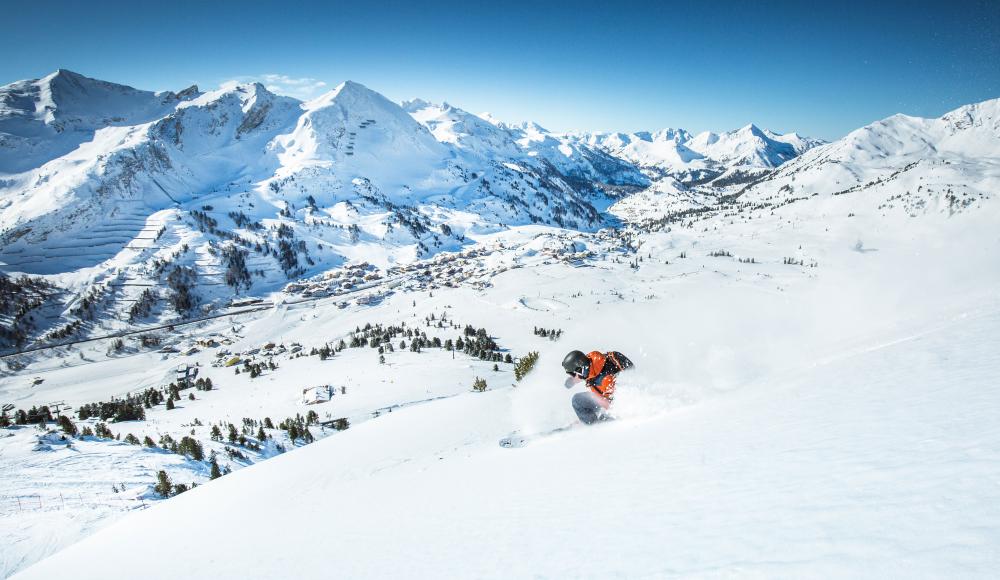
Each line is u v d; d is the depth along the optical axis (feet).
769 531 7.29
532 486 16.96
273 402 291.38
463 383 305.32
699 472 12.28
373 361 389.19
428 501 20.30
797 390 19.70
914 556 4.78
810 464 10.11
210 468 100.83
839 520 6.76
